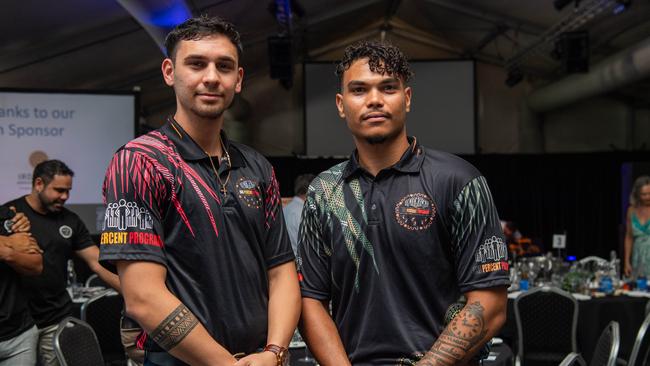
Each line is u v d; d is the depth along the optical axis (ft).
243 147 5.66
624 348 15.37
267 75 42.42
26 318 9.95
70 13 20.33
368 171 5.80
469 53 41.86
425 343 5.54
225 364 4.82
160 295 4.82
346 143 41.19
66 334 9.04
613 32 30.45
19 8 18.94
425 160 5.77
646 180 18.98
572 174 38.75
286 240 5.67
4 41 21.04
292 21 29.63
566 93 36.14
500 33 35.12
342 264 5.76
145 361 5.23
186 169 5.14
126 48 25.23
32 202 11.23
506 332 16.14
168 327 4.77
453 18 35.81
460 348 5.27
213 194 5.18
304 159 38.68
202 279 5.06
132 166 4.97
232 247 5.19
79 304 15.38
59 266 11.18
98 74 27.55
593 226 38.45
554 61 37.09
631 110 41.73
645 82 36.47
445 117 41.06
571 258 23.04
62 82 26.78
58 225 11.29
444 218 5.59
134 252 4.84
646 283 17.29
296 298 5.53
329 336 5.70
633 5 26.30
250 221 5.31
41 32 21.18
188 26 5.21
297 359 9.36
